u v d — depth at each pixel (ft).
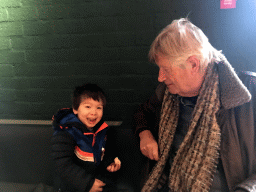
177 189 3.64
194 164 3.43
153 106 4.32
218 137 3.28
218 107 3.31
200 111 3.38
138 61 5.40
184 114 3.76
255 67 4.91
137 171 4.98
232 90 3.18
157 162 3.92
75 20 5.32
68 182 3.88
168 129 3.82
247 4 4.64
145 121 4.24
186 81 3.24
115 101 5.76
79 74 5.69
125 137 4.94
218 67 3.30
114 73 5.57
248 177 3.22
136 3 5.04
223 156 3.34
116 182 4.95
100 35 5.35
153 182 3.88
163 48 3.10
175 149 3.92
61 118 4.29
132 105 5.72
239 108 3.31
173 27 3.20
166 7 4.97
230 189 3.30
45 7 5.32
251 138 3.24
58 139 3.90
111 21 5.22
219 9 4.79
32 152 5.17
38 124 5.73
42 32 5.50
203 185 3.32
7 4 5.40
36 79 5.86
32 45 5.63
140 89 5.59
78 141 4.03
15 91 6.03
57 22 5.39
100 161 4.38
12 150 5.23
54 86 5.85
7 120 6.07
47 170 5.18
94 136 4.21
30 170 5.25
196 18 4.94
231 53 4.98
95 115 4.10
